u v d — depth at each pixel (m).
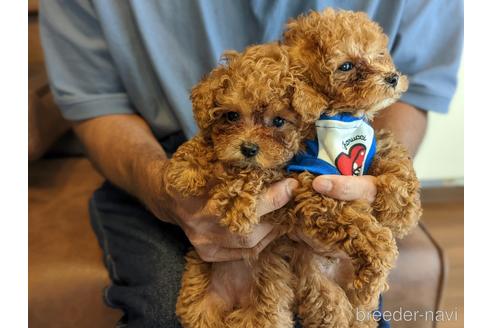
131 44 1.19
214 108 0.74
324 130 0.75
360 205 0.73
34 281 1.23
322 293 0.85
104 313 1.25
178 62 1.18
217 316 0.86
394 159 0.81
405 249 1.16
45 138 1.62
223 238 0.81
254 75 0.71
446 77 1.24
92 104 1.24
